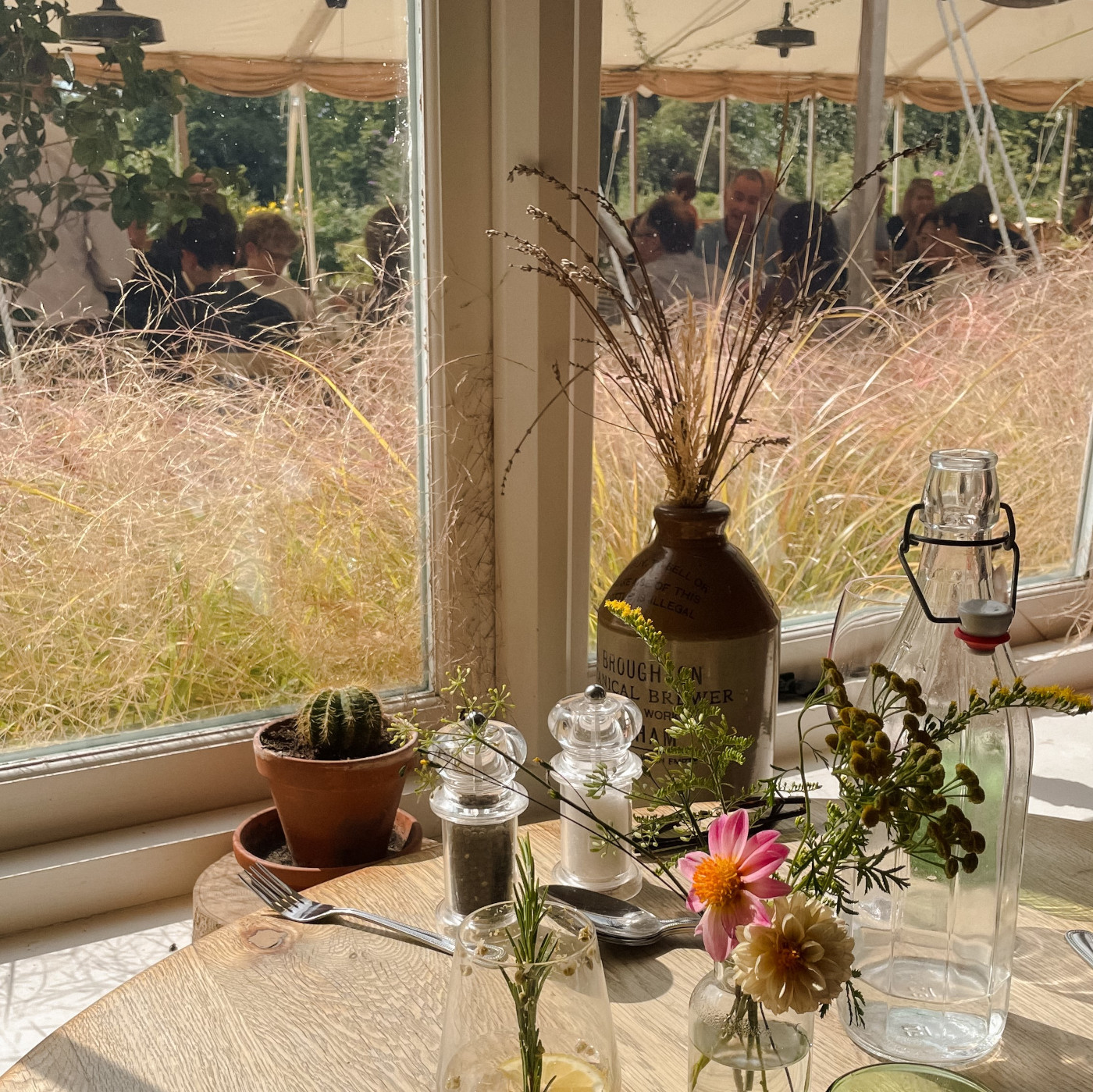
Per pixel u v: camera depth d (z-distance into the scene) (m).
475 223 1.33
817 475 1.65
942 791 0.61
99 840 1.26
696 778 0.71
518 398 1.35
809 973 0.55
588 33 1.28
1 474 1.17
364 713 1.17
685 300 1.49
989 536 0.74
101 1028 0.79
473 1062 0.56
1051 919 0.95
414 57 1.28
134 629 1.27
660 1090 0.73
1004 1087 0.73
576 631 1.46
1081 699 0.63
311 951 0.89
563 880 1.00
